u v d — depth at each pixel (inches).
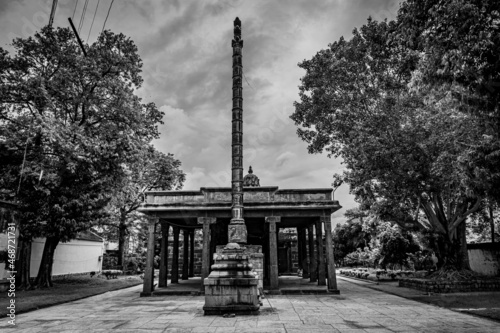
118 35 839.7
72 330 342.3
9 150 705.6
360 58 681.0
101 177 808.9
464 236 738.2
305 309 462.0
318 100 750.5
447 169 557.9
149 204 692.7
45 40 749.3
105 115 826.8
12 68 743.1
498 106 301.4
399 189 645.9
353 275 1146.7
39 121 662.5
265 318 393.7
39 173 687.7
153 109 929.5
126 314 439.2
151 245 688.4
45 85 747.4
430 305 494.3
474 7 268.8
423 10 311.0
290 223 938.1
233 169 561.3
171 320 389.7
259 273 629.9
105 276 1161.4
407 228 751.1
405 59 376.2
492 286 639.1
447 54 295.3
